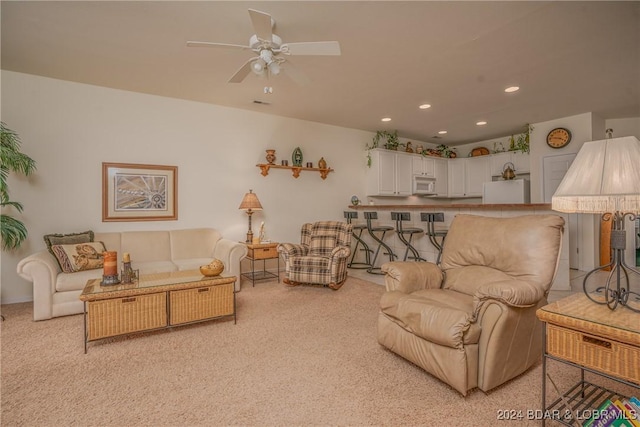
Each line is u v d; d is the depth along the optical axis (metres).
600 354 1.37
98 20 2.55
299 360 2.27
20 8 2.38
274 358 2.31
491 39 2.83
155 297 2.66
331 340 2.61
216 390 1.91
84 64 3.35
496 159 6.70
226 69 3.47
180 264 3.82
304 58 3.19
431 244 4.72
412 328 2.03
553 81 3.78
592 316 1.44
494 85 3.89
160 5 2.36
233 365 2.21
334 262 4.11
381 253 5.60
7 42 2.89
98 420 1.65
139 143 4.19
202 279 2.93
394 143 6.45
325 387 1.94
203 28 2.67
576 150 5.13
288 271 4.29
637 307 1.54
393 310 2.20
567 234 3.98
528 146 6.06
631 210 1.39
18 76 3.55
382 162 6.23
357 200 6.09
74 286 3.15
